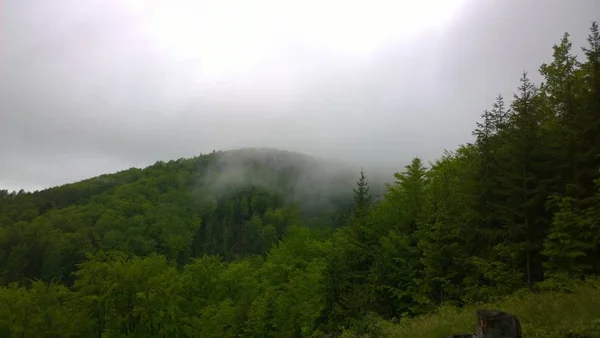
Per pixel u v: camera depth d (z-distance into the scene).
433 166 29.39
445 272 20.98
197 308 44.44
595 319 9.01
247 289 44.47
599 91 16.42
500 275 16.98
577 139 16.88
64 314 34.34
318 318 28.41
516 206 17.88
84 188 157.75
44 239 100.50
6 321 33.56
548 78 20.62
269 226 135.62
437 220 21.64
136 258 40.34
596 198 14.98
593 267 15.61
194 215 144.62
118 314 35.53
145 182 171.25
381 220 28.33
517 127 18.92
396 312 23.34
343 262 27.61
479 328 6.96
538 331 8.97
